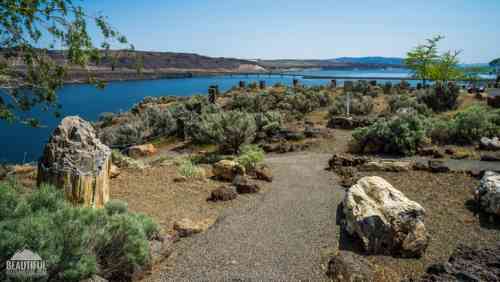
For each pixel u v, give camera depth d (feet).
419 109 52.39
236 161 26.12
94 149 14.47
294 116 58.90
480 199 17.10
